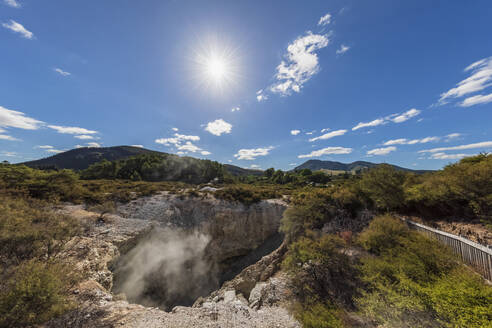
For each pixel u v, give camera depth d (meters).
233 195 26.81
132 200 22.62
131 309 8.22
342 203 16.69
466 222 9.61
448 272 6.62
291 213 17.52
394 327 5.53
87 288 9.02
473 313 4.54
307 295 9.12
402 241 9.04
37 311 6.27
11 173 22.45
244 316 8.48
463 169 11.09
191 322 7.62
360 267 8.65
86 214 17.12
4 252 8.01
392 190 14.19
